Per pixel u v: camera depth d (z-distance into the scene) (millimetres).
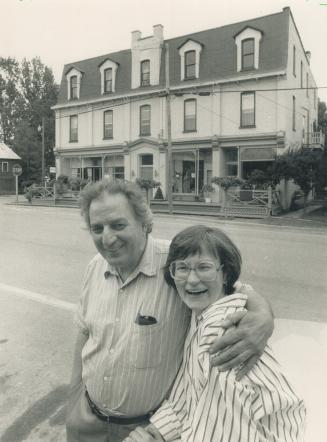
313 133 22469
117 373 1712
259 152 20484
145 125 24312
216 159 21547
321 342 2758
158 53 23562
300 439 1353
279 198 18922
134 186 1759
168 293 1716
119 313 1733
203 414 1366
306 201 19766
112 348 1730
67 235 10984
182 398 1652
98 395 1771
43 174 30469
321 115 35969
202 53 22000
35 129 35094
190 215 17969
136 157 24703
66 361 3746
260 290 5875
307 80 23344
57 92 35188
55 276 6691
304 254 8406
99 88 26156
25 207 21891
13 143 35812
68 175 28672
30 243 9750
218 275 1536
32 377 3480
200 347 1421
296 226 13953
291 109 20547
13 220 14609
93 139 26703
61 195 25531
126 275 1783
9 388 3320
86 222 1801
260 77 19844
